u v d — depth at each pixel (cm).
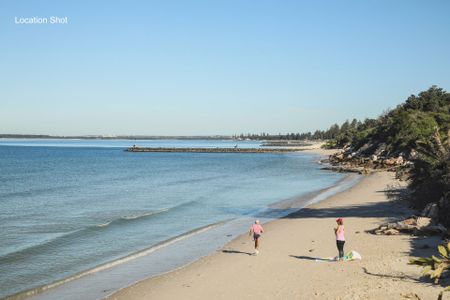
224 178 6331
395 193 3597
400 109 8950
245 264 1808
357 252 1831
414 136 7262
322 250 1950
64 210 3475
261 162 10425
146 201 3994
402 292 1329
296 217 2936
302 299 1355
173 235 2538
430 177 2588
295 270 1666
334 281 1493
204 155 14525
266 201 3916
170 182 5778
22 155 13575
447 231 1912
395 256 1728
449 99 10156
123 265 1884
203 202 3884
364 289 1383
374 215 2756
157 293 1512
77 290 1568
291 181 5778
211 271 1739
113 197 4272
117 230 2675
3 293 1552
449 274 1444
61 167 8631
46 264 1936
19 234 2559
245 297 1422
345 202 3469
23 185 5350
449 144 2641
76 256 2073
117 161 10938
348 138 15562
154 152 16988
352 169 7081
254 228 1970
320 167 8325
